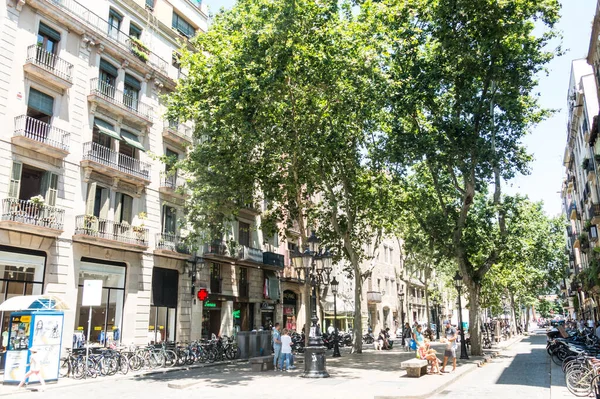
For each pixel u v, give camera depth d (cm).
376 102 1888
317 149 2008
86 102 2136
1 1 1795
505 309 5788
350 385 1252
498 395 1141
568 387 1170
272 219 2553
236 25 1852
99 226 2145
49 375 1451
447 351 1602
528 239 2595
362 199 2553
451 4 1742
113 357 1712
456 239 2264
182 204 2672
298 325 3681
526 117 2153
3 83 1775
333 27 1722
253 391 1176
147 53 2536
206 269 2775
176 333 2536
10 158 1781
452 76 2014
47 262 1892
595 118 2769
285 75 1716
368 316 4672
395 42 1917
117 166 2239
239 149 1864
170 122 2625
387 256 5394
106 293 2167
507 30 1745
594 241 3500
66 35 2061
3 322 1720
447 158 1981
